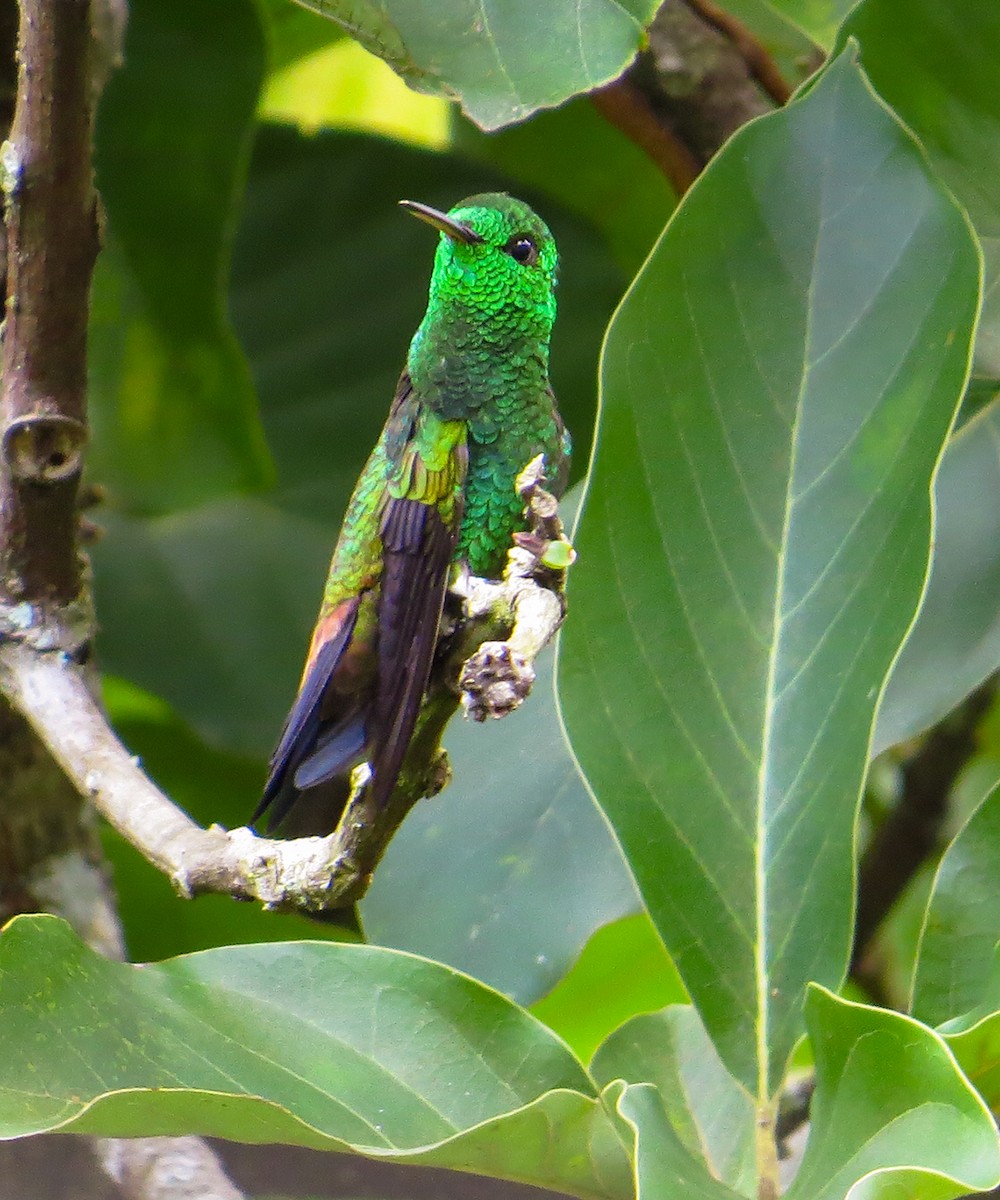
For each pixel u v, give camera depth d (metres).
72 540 4.96
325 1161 5.87
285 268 9.05
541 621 4.30
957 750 7.59
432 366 5.60
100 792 4.61
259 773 8.27
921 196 4.33
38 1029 3.88
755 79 7.50
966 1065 3.90
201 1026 4.14
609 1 4.14
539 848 5.67
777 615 4.34
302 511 8.82
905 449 4.24
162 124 7.60
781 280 4.36
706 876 4.31
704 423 4.35
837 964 4.26
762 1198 4.18
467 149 9.48
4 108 5.90
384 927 5.61
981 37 5.31
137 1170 5.48
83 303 4.63
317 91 10.20
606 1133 3.76
